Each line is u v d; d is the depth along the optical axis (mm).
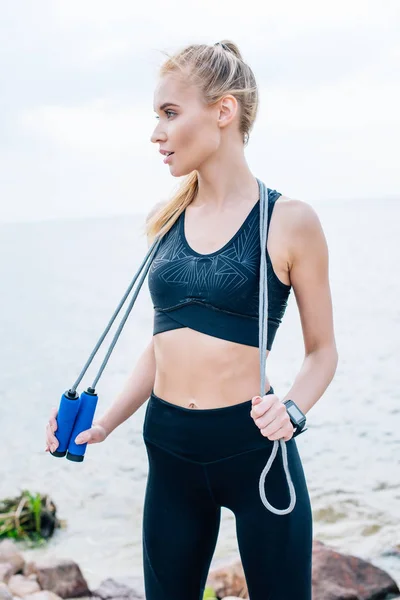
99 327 22406
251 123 2016
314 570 4102
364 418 9727
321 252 1931
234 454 1918
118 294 32719
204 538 2061
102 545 6125
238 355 1901
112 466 8289
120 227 99062
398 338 16047
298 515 1946
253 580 1978
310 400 1935
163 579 2068
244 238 1916
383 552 5184
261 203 1924
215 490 1976
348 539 5664
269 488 1929
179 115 1908
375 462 7840
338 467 7738
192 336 1924
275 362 13477
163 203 2180
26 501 6539
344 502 6602
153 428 2029
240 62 1984
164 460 2016
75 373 15273
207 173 1984
